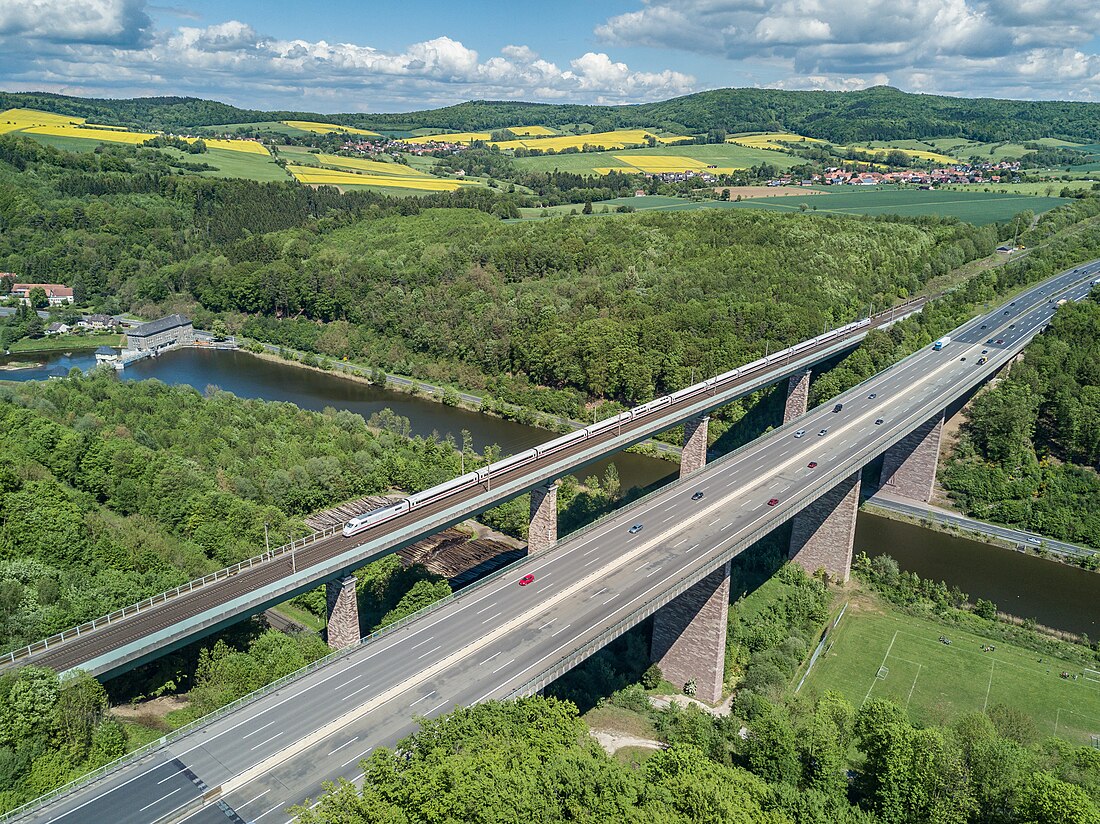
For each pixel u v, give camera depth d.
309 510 169.75
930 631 140.75
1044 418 191.88
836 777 89.38
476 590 114.00
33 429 159.62
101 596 105.31
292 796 75.81
